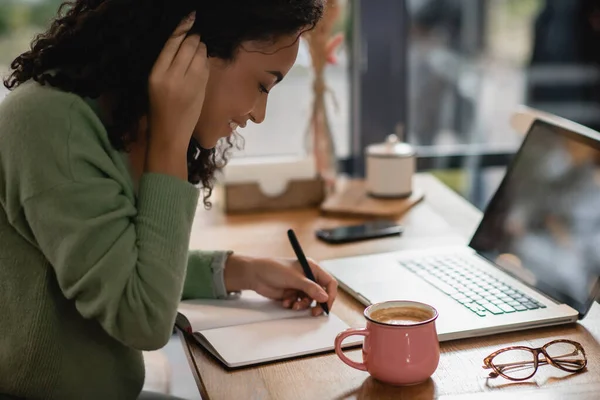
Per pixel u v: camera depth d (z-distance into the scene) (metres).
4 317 1.10
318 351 1.12
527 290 1.31
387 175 1.93
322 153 1.97
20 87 1.10
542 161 1.44
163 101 1.10
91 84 1.07
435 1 3.18
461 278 1.38
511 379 1.01
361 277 1.40
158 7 1.10
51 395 1.12
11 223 1.06
